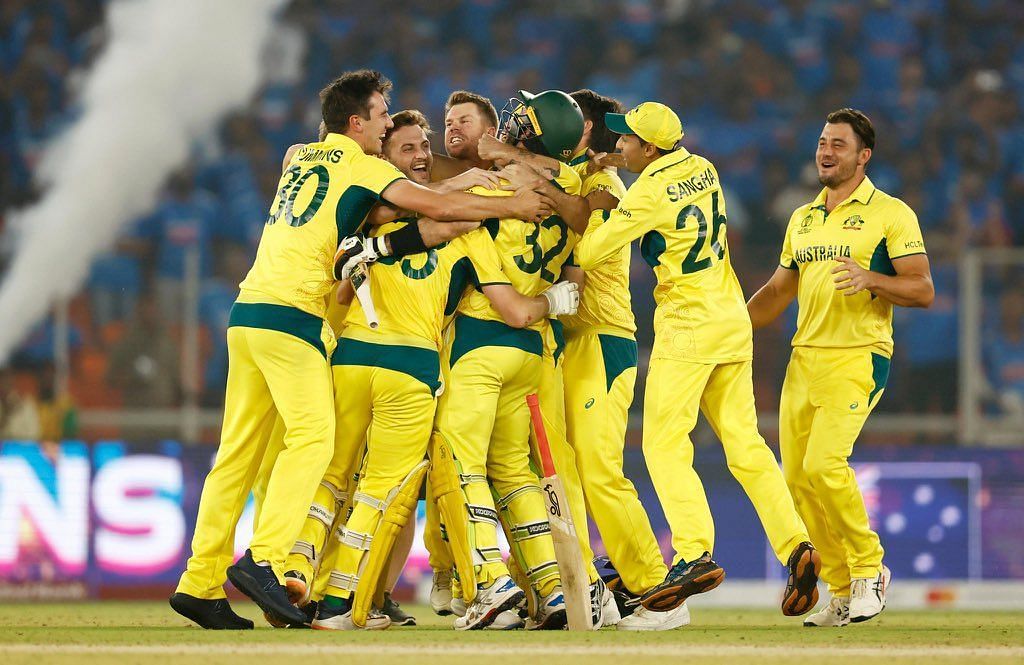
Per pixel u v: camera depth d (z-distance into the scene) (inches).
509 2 2342.5
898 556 1274.6
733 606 1264.8
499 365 764.0
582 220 771.4
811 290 846.5
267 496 739.4
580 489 804.6
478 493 756.6
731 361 800.3
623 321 818.8
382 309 762.2
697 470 1282.0
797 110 2191.2
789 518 799.1
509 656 578.6
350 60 2234.3
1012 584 1277.1
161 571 1268.5
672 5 2336.4
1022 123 2174.0
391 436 761.6
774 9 2316.7
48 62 2134.6
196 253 1462.8
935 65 2301.9
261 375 751.7
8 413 1460.4
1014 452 1288.1
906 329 1598.2
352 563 761.0
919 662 573.3
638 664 558.3
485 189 767.1
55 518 1250.6
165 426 1441.9
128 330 1462.8
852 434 832.3
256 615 1003.3
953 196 2041.1
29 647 618.5
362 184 751.7
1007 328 1430.9
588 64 2300.7
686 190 792.3
